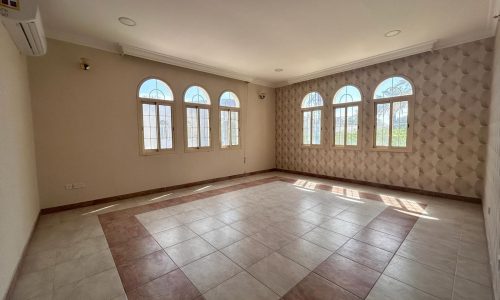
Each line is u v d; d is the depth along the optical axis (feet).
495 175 7.72
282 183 18.57
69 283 6.32
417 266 6.90
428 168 14.44
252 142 22.45
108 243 8.57
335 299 5.54
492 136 9.77
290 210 12.00
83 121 12.76
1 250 5.60
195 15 10.11
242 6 9.43
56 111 11.93
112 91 13.67
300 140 22.16
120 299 5.69
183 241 8.67
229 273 6.66
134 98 14.55
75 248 8.22
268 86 23.73
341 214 11.34
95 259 7.50
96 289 6.07
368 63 16.08
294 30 11.69
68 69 12.19
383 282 6.17
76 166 12.62
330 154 19.76
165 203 13.39
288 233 9.27
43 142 11.61
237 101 20.99
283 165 24.11
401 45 13.75
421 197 14.11
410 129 14.96
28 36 7.98
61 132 12.12
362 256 7.49
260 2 9.15
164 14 10.00
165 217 11.15
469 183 13.03
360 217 10.93
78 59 12.45
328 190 16.12
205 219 10.85
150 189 15.51
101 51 13.20
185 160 17.29
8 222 6.33
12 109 7.74
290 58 16.01
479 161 12.61
